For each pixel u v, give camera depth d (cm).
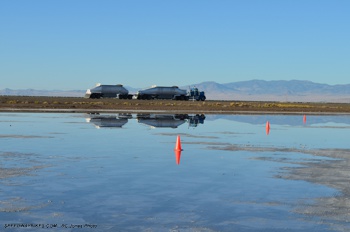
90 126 4041
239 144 2791
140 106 9012
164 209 1165
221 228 1009
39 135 3188
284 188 1436
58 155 2159
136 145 2639
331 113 8362
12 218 1069
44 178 1559
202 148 2555
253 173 1712
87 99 14862
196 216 1102
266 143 2878
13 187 1408
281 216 1109
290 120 5919
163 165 1892
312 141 3052
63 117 5438
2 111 6700
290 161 2053
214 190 1397
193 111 7706
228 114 7269
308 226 1026
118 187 1424
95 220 1059
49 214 1105
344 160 2098
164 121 4966
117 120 4988
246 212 1142
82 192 1347
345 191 1395
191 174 1678
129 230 986
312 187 1453
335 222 1058
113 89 15488
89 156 2139
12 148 2425
